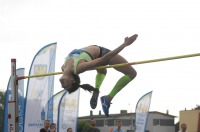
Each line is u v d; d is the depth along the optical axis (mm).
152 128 45906
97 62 5980
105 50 6488
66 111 13656
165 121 46656
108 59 6023
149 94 16578
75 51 6328
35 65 12367
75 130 13594
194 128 28422
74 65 6125
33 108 12312
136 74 6738
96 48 6414
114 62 6586
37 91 12398
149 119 46156
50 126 10922
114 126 44188
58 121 13586
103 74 6934
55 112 14195
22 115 12250
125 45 5965
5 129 11781
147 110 16469
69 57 6344
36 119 12273
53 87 12523
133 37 5957
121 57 6645
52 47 12516
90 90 6523
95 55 6371
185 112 29062
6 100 11828
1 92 36281
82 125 38844
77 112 13688
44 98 12438
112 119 44438
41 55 12445
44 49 12477
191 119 28625
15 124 8125
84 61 6164
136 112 16422
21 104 12281
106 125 44938
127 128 43125
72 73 6191
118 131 11633
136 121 16344
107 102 6566
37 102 12375
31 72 12305
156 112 46375
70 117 13648
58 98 14281
